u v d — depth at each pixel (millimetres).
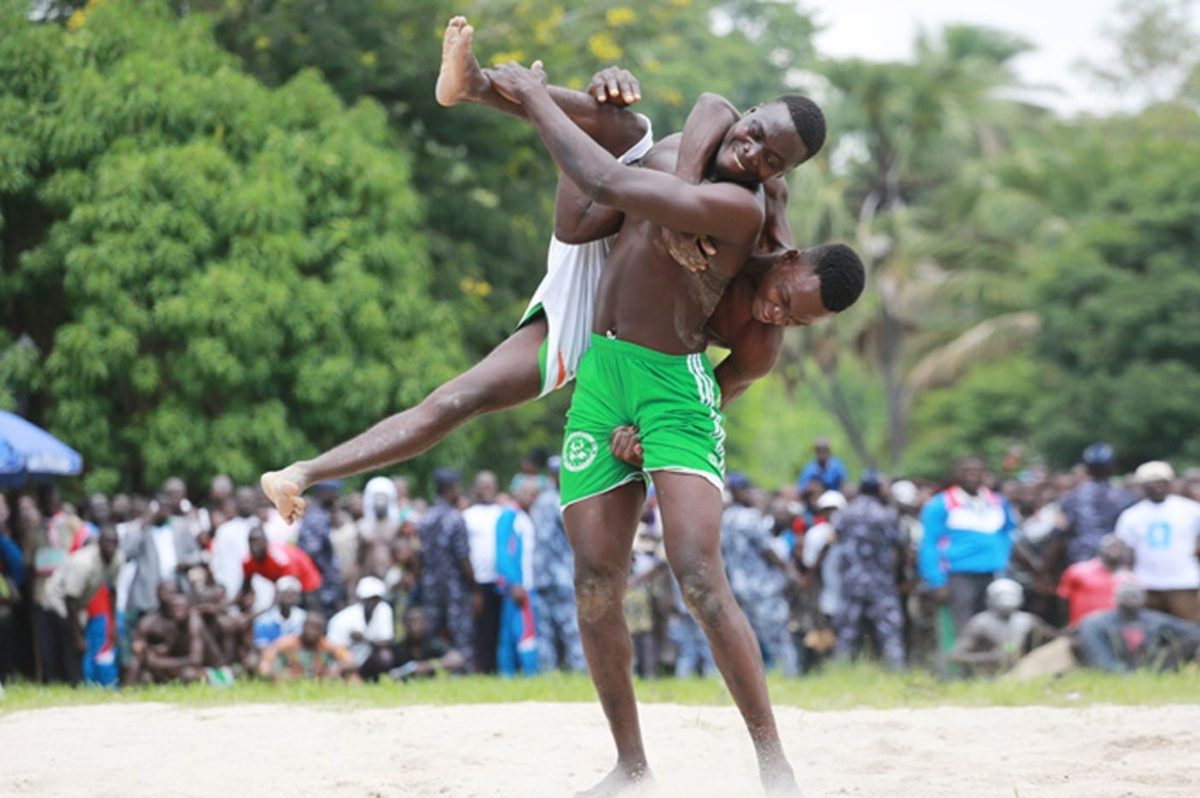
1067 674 28891
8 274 41156
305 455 40656
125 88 40594
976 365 88062
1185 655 30656
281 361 41188
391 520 34938
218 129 41688
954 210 91375
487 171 52625
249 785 15500
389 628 31516
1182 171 75188
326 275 42812
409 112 51812
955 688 25672
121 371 39594
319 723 19625
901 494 39719
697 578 13141
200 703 22969
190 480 40438
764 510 39719
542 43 53156
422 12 51281
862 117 94812
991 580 34281
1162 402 70125
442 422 13797
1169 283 72250
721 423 13766
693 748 17656
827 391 107125
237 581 31562
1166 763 16344
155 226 39469
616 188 12789
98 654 31406
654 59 67812
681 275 13438
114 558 32062
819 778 15750
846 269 13164
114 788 15414
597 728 18969
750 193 13031
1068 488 41688
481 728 18938
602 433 13812
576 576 13953
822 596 36625
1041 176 89500
